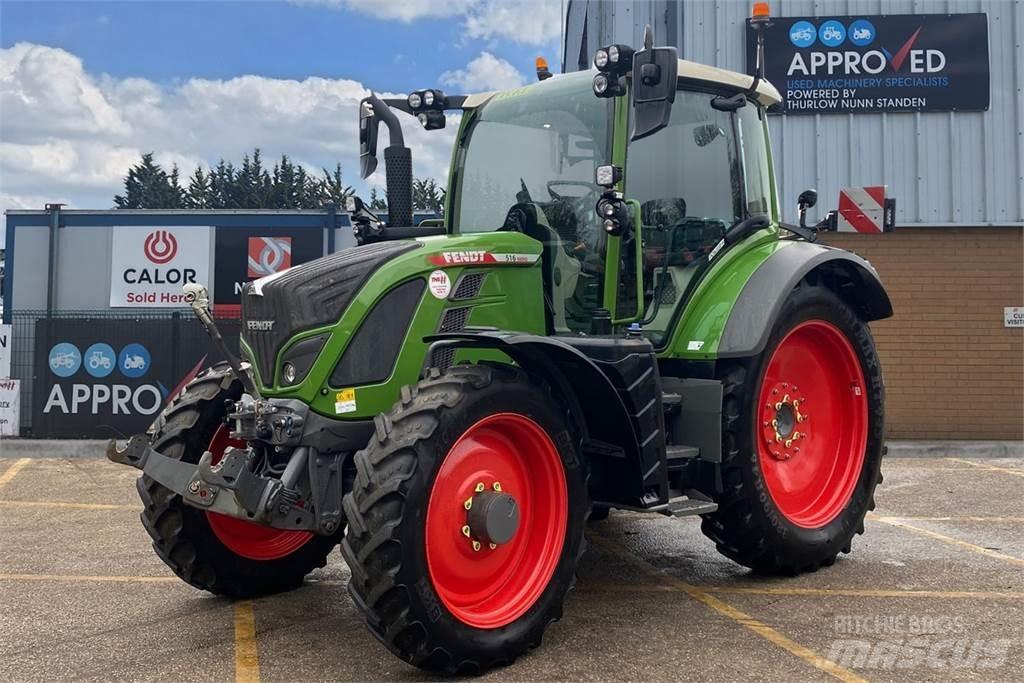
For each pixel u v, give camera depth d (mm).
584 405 3875
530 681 3246
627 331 4168
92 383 11117
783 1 10289
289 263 13203
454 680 3264
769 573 4699
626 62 3920
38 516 6484
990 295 10422
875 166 10289
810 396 5098
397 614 3125
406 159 4914
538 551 3643
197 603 4289
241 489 3320
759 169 5133
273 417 3582
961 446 10000
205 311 3781
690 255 4680
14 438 10992
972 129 10234
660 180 4562
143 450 3871
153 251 13234
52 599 4344
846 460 5117
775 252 4770
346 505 3207
